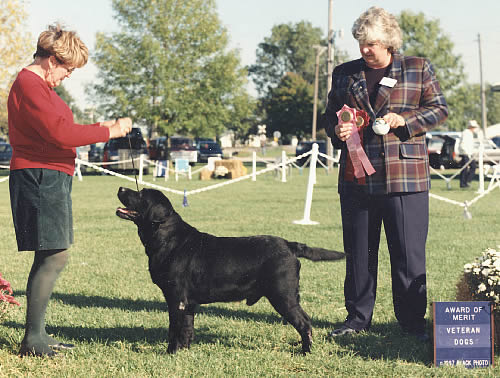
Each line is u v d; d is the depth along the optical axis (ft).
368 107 15.02
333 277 22.38
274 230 34.63
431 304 13.23
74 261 25.63
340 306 18.47
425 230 15.31
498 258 13.76
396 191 14.84
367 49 14.62
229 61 137.90
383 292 20.11
